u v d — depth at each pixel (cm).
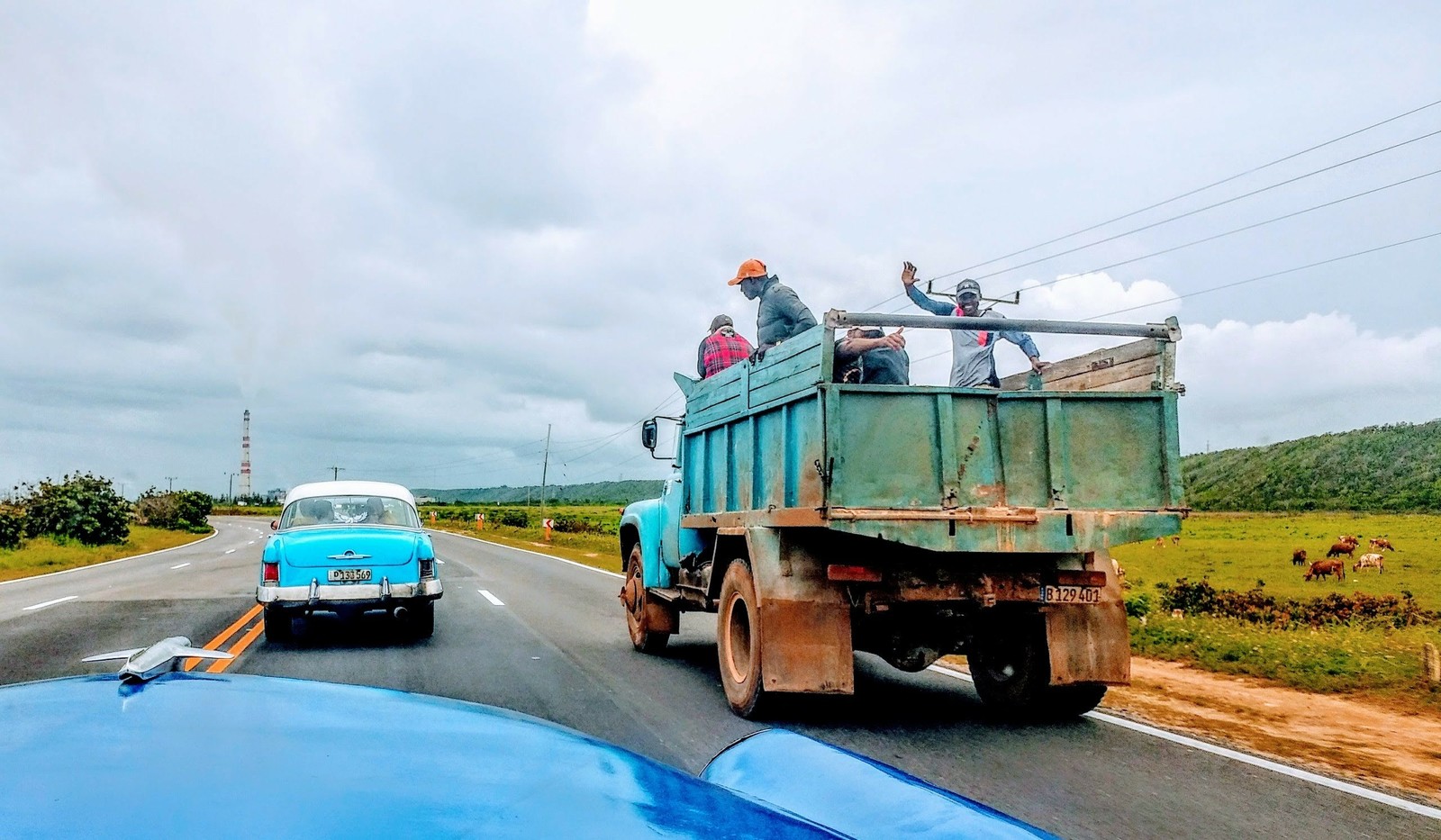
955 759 536
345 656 870
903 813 136
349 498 1059
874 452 539
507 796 92
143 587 1683
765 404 629
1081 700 637
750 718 623
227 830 73
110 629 1060
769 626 584
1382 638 1066
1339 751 586
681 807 101
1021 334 761
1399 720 686
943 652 664
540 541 4150
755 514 630
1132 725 638
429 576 981
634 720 619
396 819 80
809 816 142
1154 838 411
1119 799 468
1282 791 489
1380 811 460
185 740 93
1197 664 916
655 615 914
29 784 77
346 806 81
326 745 98
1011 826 129
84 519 3631
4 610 1297
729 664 656
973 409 560
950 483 549
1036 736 599
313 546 936
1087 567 617
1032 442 569
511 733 116
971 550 549
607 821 90
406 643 966
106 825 71
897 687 774
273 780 85
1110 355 644
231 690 116
